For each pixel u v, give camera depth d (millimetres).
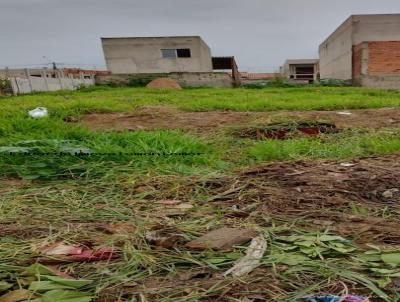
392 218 1827
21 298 1096
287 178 2520
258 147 3600
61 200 2186
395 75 19844
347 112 7219
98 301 1131
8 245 1529
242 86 22438
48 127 4797
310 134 4887
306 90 16250
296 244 1505
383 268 1292
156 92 15766
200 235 1642
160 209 2035
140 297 1144
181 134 4672
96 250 1457
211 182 2494
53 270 1273
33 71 25750
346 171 2676
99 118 6848
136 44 28422
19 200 2191
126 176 2656
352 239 1569
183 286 1206
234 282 1217
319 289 1175
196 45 28641
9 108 7242
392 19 22094
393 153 3342
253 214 1908
